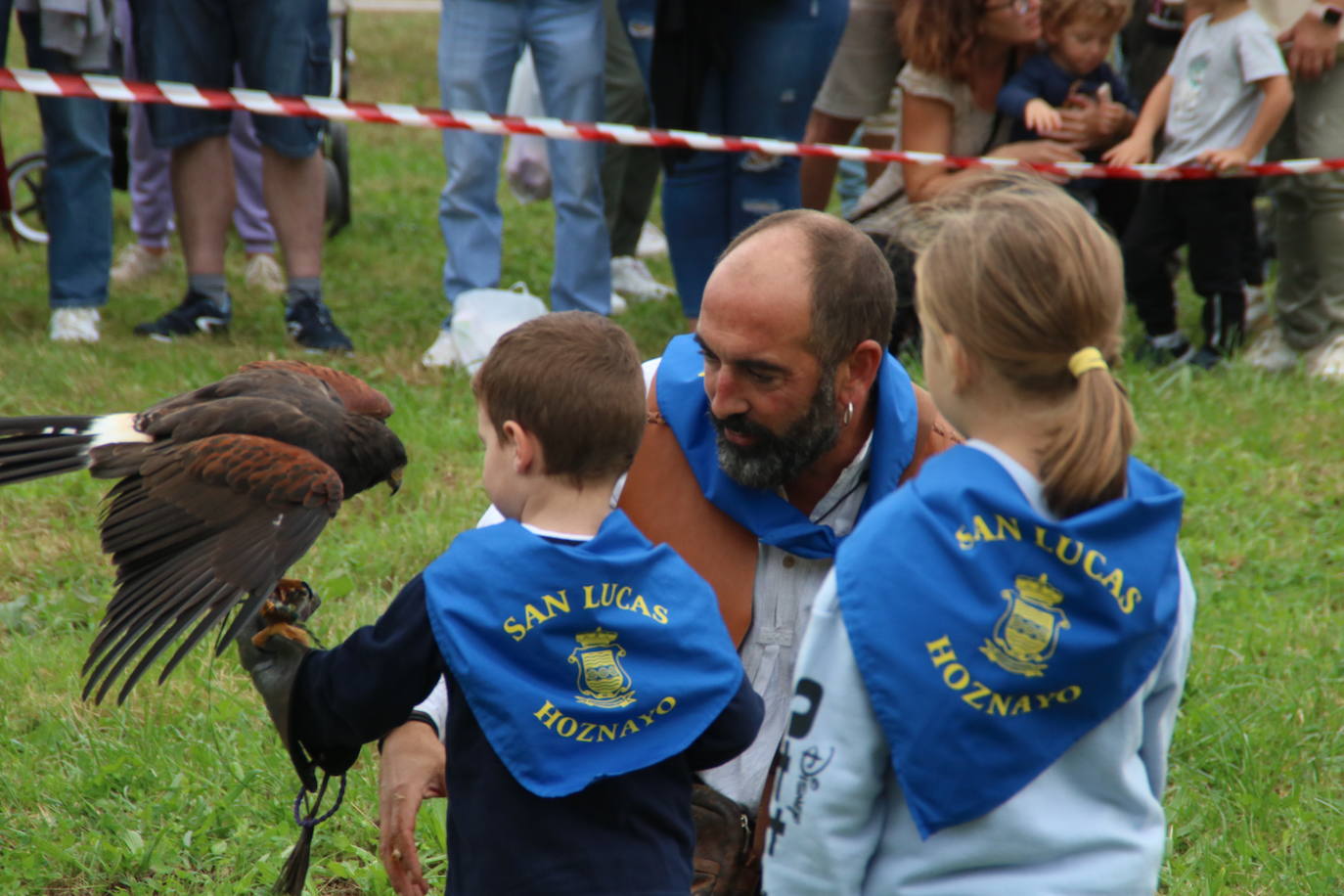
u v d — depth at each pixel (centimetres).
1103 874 367
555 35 1225
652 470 509
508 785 409
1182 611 384
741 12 1173
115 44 1508
